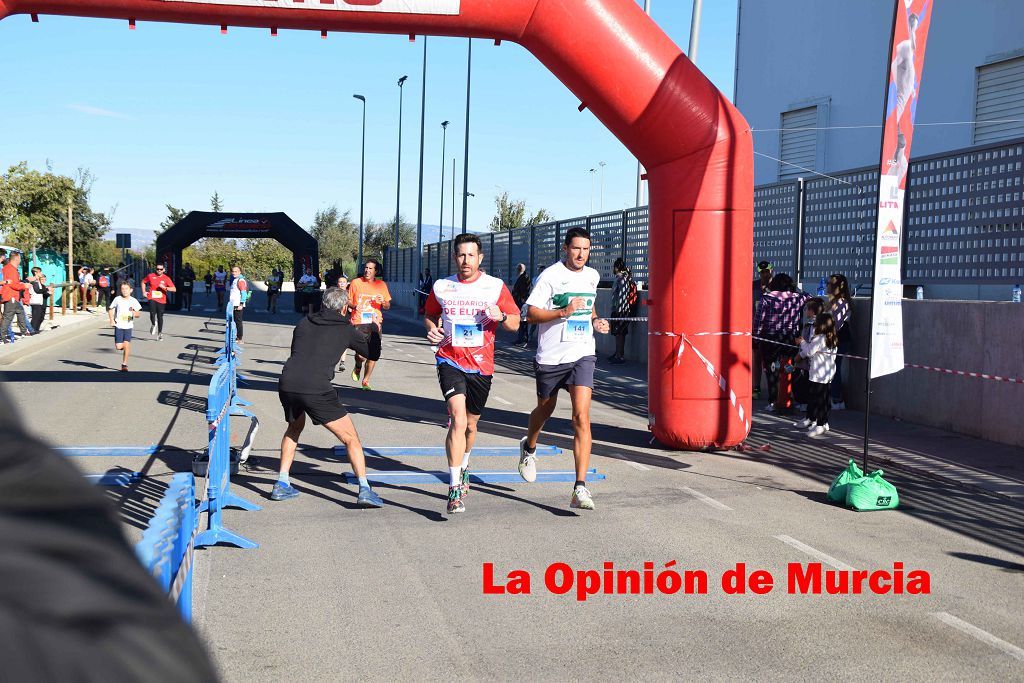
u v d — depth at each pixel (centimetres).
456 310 713
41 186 4012
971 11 1599
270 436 1049
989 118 1576
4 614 36
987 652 449
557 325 725
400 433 1088
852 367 1309
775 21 2088
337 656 433
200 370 1734
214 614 485
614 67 884
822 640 462
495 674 416
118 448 924
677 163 916
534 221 6088
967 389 1078
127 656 38
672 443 971
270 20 877
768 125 2112
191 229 4166
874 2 1805
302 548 610
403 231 9244
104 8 856
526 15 879
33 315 2442
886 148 738
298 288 4059
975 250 1142
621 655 440
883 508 734
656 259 949
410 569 568
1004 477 854
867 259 1327
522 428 1150
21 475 41
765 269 1398
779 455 960
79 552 40
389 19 879
